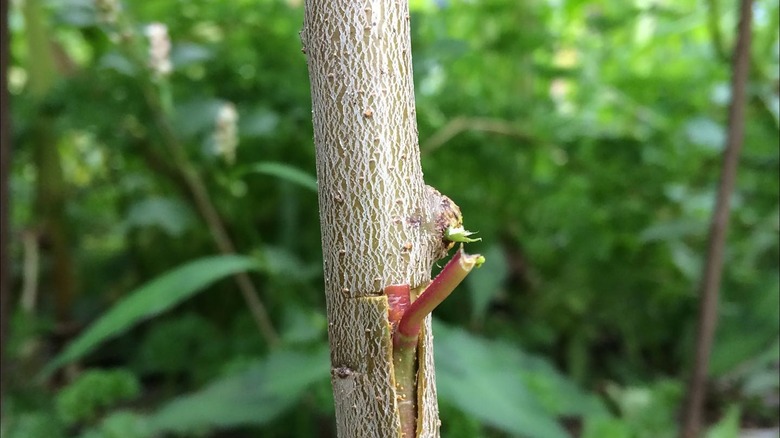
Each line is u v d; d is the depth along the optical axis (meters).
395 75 0.08
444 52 0.26
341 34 0.08
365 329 0.08
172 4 0.28
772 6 0.26
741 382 0.24
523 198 0.30
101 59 0.25
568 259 0.29
